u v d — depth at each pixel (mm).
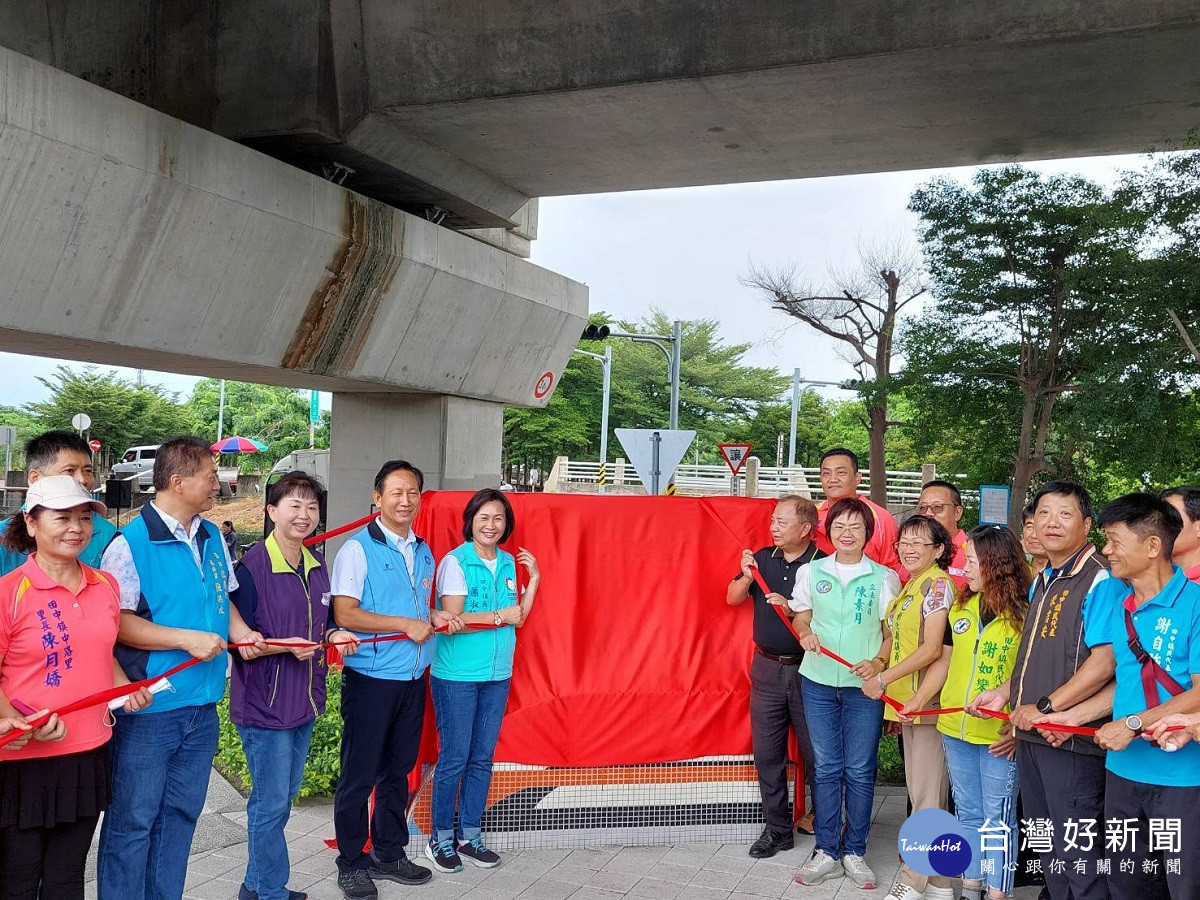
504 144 9594
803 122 8773
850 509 4652
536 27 8039
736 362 47219
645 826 5156
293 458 22562
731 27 7559
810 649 4660
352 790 4418
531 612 5168
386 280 10430
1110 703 3533
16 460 44281
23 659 3125
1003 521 9391
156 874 3732
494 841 5047
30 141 6621
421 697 4602
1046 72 7543
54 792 3158
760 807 5227
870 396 18750
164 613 3588
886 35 7215
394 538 4523
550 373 14406
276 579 4070
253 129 8805
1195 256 13805
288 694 4086
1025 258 17203
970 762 4215
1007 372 17672
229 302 8914
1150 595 3383
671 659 5203
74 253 7363
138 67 9141
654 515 5301
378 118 8930
